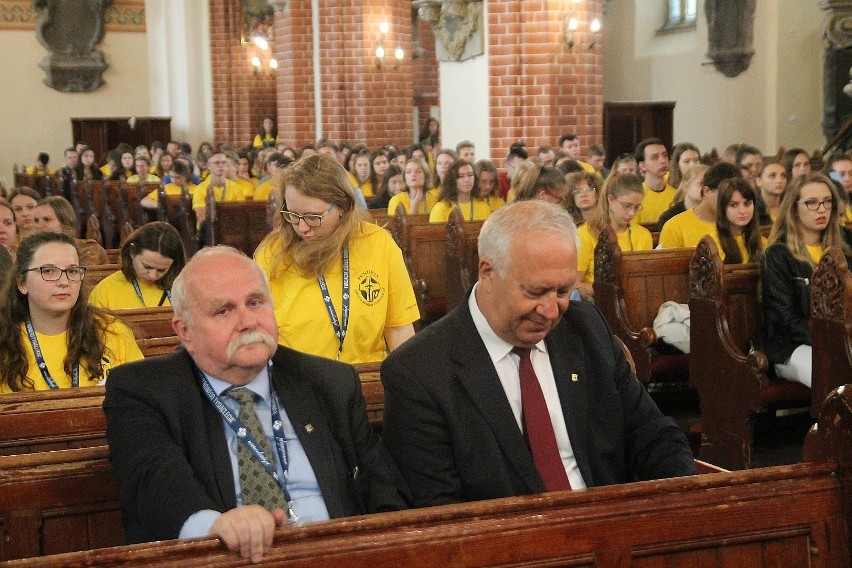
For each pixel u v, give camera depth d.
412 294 4.13
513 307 2.80
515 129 14.04
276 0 20.73
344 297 3.93
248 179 17.39
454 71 14.98
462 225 8.56
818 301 5.44
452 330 2.98
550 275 2.76
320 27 19.30
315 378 2.96
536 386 2.98
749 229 6.73
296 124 20.73
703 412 6.16
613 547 2.39
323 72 19.38
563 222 2.82
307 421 2.88
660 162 9.89
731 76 17.94
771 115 17.19
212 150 20.05
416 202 11.06
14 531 2.84
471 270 8.62
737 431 5.88
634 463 3.18
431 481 2.89
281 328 3.94
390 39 19.22
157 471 2.60
